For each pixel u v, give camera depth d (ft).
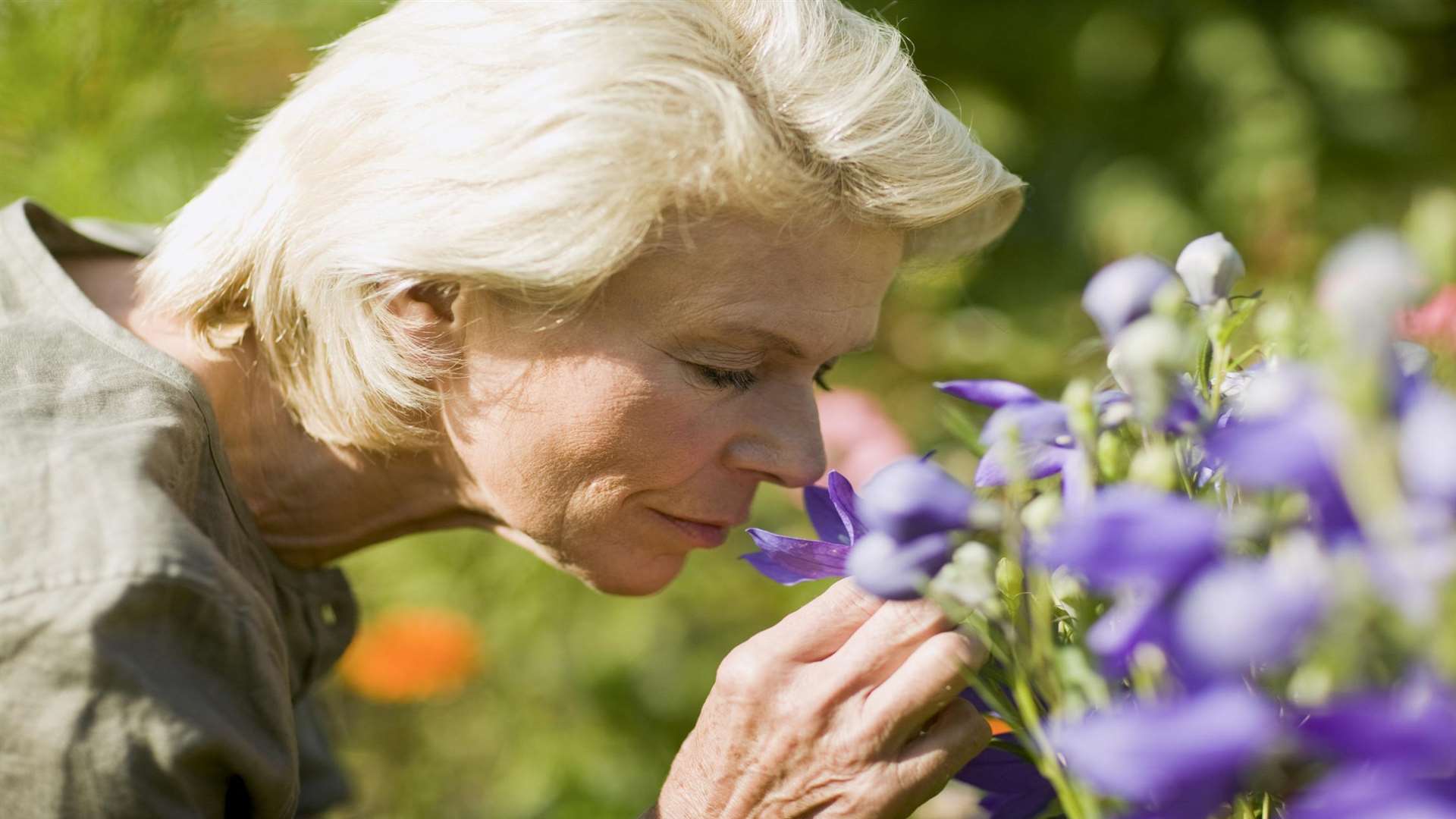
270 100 9.21
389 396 4.46
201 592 3.56
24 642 3.39
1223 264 3.07
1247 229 14.67
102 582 3.43
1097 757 1.93
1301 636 1.83
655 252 4.13
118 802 3.47
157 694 3.48
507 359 4.36
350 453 4.84
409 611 9.37
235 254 4.65
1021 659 2.73
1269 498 2.23
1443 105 18.63
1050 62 16.67
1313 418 1.86
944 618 3.46
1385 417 1.81
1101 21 16.52
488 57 4.24
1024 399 3.09
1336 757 1.93
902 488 2.62
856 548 2.94
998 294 15.67
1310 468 1.84
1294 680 2.15
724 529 4.65
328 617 5.31
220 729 3.58
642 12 4.13
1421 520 1.77
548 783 9.74
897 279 5.28
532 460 4.46
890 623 3.49
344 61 4.60
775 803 3.72
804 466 4.44
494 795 9.95
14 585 3.42
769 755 3.66
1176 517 1.94
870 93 4.17
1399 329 2.63
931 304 14.20
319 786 6.56
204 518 4.33
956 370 14.05
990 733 3.57
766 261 4.15
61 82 7.97
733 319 4.17
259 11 9.02
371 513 4.99
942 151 4.26
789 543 3.40
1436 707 1.76
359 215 4.34
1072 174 16.38
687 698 10.02
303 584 5.14
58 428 3.87
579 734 9.91
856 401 9.68
